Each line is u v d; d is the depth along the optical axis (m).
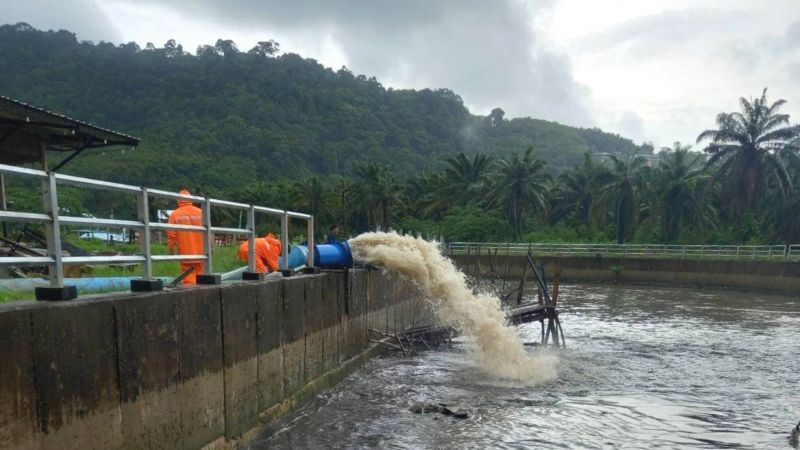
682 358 15.20
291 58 147.62
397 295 16.92
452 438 8.47
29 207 32.16
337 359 11.77
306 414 9.30
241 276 9.47
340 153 111.88
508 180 53.62
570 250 46.28
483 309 13.91
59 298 4.87
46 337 4.48
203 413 6.68
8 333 4.14
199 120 103.75
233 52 137.75
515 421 9.38
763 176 42.09
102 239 22.00
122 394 5.32
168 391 6.01
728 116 42.62
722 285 36.81
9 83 102.19
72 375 4.73
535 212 57.91
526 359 13.91
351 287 12.70
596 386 12.04
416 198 68.44
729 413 10.16
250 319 7.92
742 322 22.33
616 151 158.12
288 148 101.88
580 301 30.34
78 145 13.72
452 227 53.12
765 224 42.62
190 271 7.54
